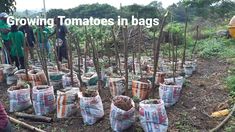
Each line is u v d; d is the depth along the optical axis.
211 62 6.30
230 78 4.13
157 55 3.04
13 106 3.32
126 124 2.71
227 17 11.89
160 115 2.57
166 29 7.32
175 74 3.89
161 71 4.21
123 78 3.72
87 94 2.98
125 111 2.67
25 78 4.08
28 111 3.32
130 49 6.41
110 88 3.66
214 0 11.82
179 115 3.13
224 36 8.62
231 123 2.91
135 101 3.35
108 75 4.09
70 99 3.09
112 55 6.21
